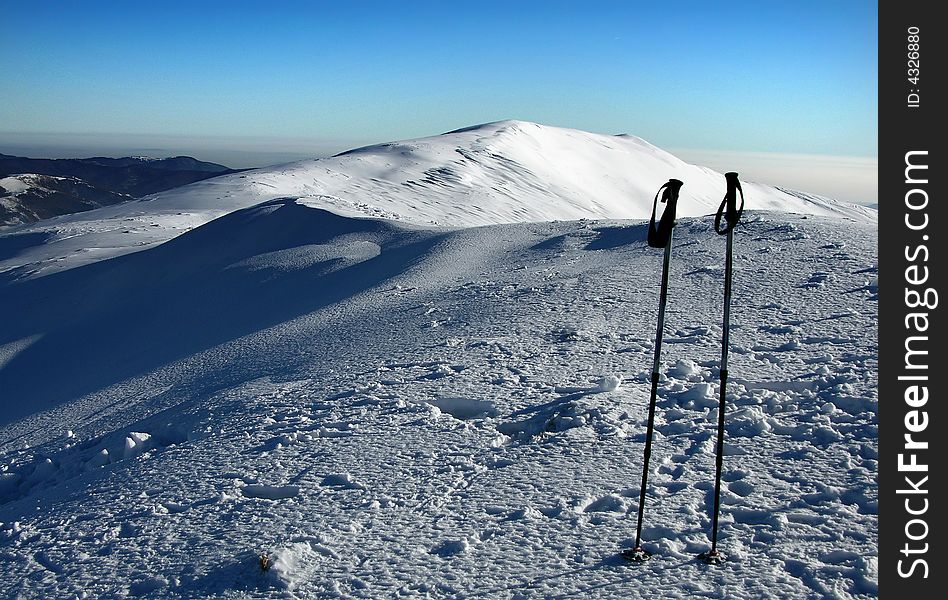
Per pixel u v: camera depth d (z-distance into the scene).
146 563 6.20
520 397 9.49
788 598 4.75
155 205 101.81
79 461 10.48
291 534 6.27
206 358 18.73
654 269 17.34
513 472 7.19
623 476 6.81
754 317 12.16
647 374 9.84
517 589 5.17
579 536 5.82
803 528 5.61
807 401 8.19
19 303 39.25
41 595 5.94
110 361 25.81
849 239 17.34
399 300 20.47
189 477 8.04
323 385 11.28
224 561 5.98
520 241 27.77
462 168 137.00
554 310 14.64
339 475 7.47
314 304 25.19
